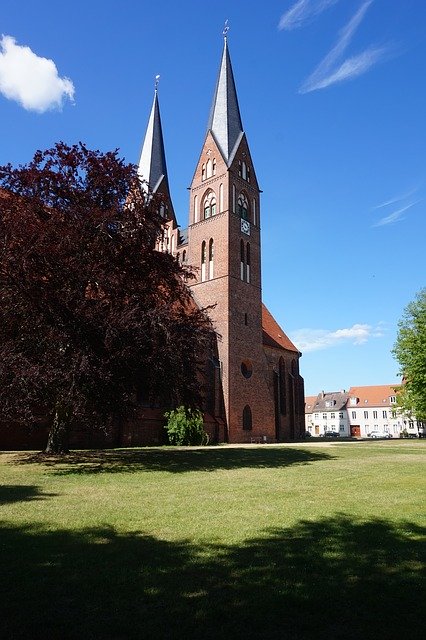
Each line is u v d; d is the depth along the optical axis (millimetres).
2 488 10969
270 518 7918
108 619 4285
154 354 16156
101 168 18875
